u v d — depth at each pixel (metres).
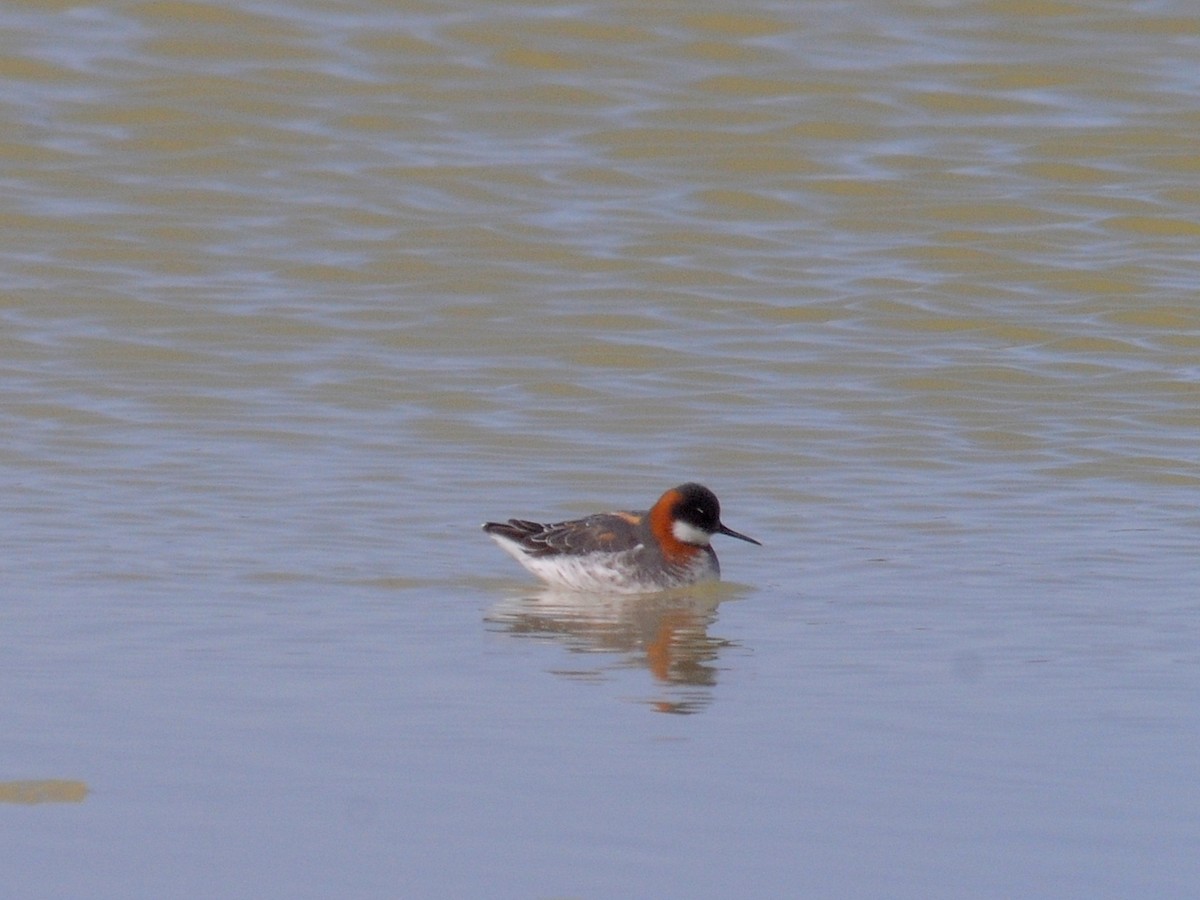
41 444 18.28
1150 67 29.73
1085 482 17.73
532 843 9.08
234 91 28.52
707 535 14.92
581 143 27.55
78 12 30.56
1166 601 14.12
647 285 23.64
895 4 31.28
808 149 27.47
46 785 9.81
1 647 12.58
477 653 12.89
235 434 18.81
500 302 23.06
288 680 12.02
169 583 14.44
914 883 8.63
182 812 9.45
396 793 9.77
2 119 27.42
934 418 19.66
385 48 29.86
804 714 11.37
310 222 25.14
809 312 22.97
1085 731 10.98
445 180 26.31
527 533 15.18
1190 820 9.45
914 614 13.94
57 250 24.06
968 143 27.73
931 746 10.68
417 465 18.06
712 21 30.73
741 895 8.48
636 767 10.27
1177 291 23.52
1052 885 8.62
